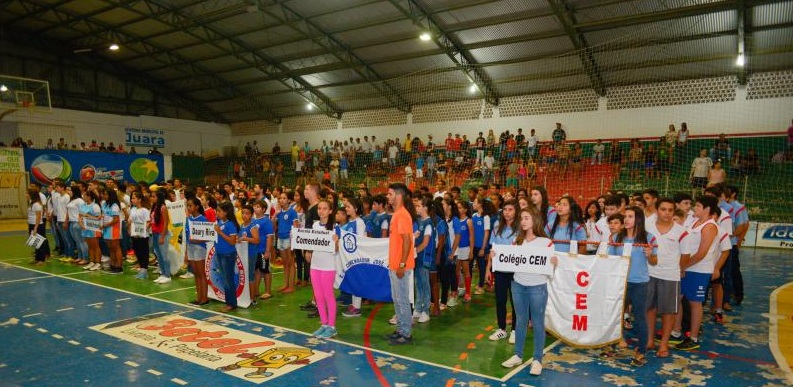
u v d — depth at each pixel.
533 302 4.78
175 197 10.09
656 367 5.03
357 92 25.91
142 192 10.34
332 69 23.05
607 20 15.74
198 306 7.43
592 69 19.14
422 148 23.50
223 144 34.56
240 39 23.08
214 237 7.17
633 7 15.55
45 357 5.26
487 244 8.27
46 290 8.43
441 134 24.88
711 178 14.75
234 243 7.09
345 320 6.84
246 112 32.19
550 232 5.95
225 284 7.16
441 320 6.79
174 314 6.96
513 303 5.01
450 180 21.03
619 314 5.17
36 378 4.71
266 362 5.12
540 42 18.39
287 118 31.28
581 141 20.55
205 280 7.57
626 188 18.16
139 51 26.06
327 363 5.10
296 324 6.52
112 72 29.30
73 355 5.32
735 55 16.67
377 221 7.48
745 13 14.91
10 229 19.19
